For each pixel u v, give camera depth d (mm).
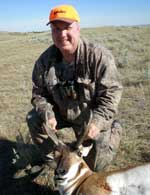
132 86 3396
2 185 1923
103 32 12133
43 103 1734
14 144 2365
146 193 1282
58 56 1679
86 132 1356
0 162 2152
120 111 2746
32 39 11891
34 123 1802
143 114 2648
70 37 1559
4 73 5156
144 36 8922
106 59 1604
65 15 1517
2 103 3287
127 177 1324
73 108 1715
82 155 1378
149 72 3734
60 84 1676
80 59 1609
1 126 2686
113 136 1743
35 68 1749
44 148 1836
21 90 3816
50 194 1791
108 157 1747
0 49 9422
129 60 5004
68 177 1344
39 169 1967
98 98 1645
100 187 1320
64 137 2299
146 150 2070
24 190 1855
